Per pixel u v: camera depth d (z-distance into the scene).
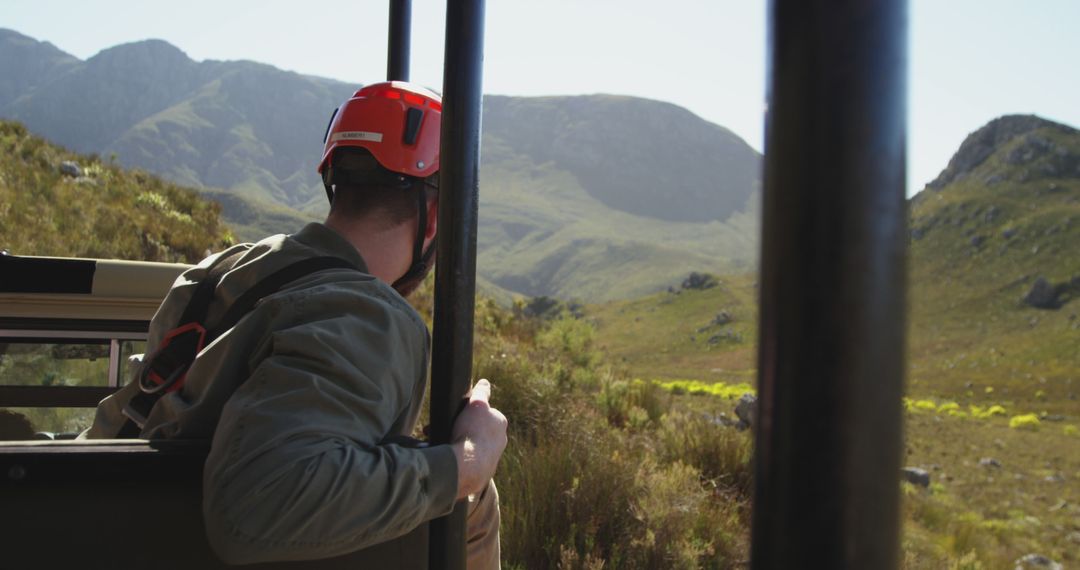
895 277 0.37
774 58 0.39
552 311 138.75
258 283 1.27
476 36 1.04
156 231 14.37
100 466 1.00
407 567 1.10
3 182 14.41
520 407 5.70
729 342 108.56
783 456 0.38
